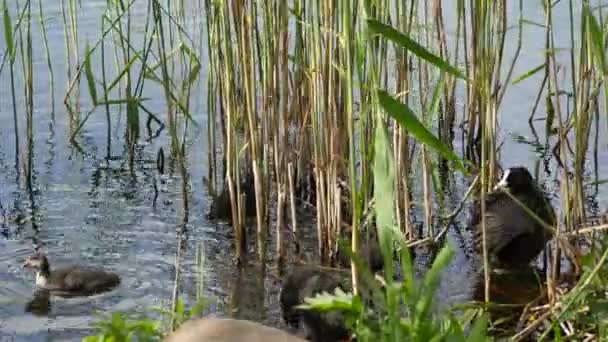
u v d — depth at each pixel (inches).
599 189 428.1
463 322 223.9
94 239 390.6
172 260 369.1
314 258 366.9
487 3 342.0
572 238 339.9
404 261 160.7
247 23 358.9
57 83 561.0
